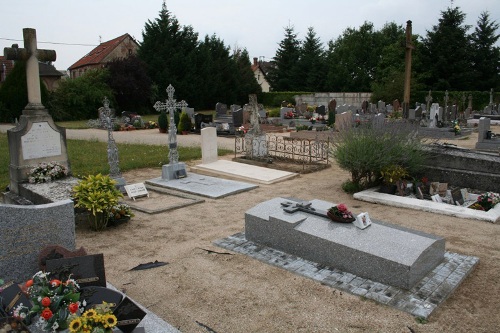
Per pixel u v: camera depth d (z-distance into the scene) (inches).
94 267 194.1
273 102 2128.4
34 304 161.2
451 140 791.7
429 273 224.8
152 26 1862.7
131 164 557.6
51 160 405.7
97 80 1571.1
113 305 164.6
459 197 366.0
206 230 308.2
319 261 241.8
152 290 217.9
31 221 222.8
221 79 2065.7
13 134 382.3
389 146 388.5
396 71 1827.0
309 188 433.1
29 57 388.2
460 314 190.2
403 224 311.1
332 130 818.8
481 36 1947.6
